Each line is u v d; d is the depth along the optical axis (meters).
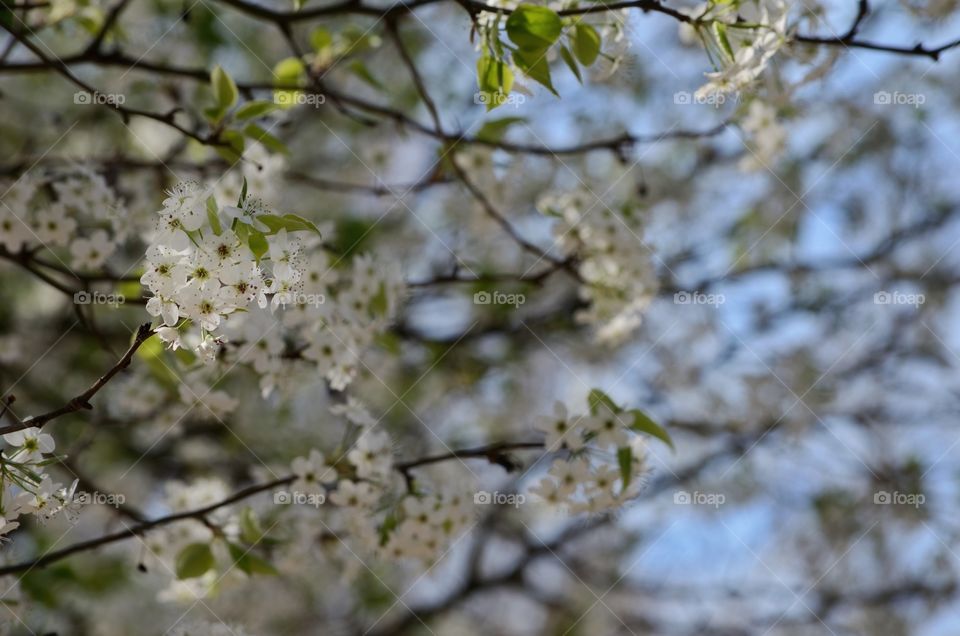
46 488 2.17
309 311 3.14
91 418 4.23
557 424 2.94
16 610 3.22
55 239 3.31
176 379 3.20
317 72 3.81
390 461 3.09
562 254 3.84
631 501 3.01
